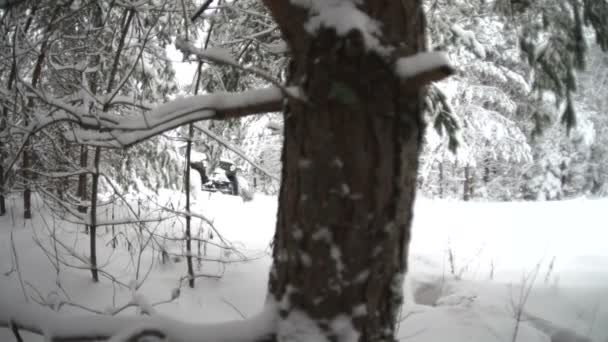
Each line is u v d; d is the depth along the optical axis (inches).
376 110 48.2
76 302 115.5
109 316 59.6
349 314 49.8
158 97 180.4
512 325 108.8
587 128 544.1
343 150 48.3
